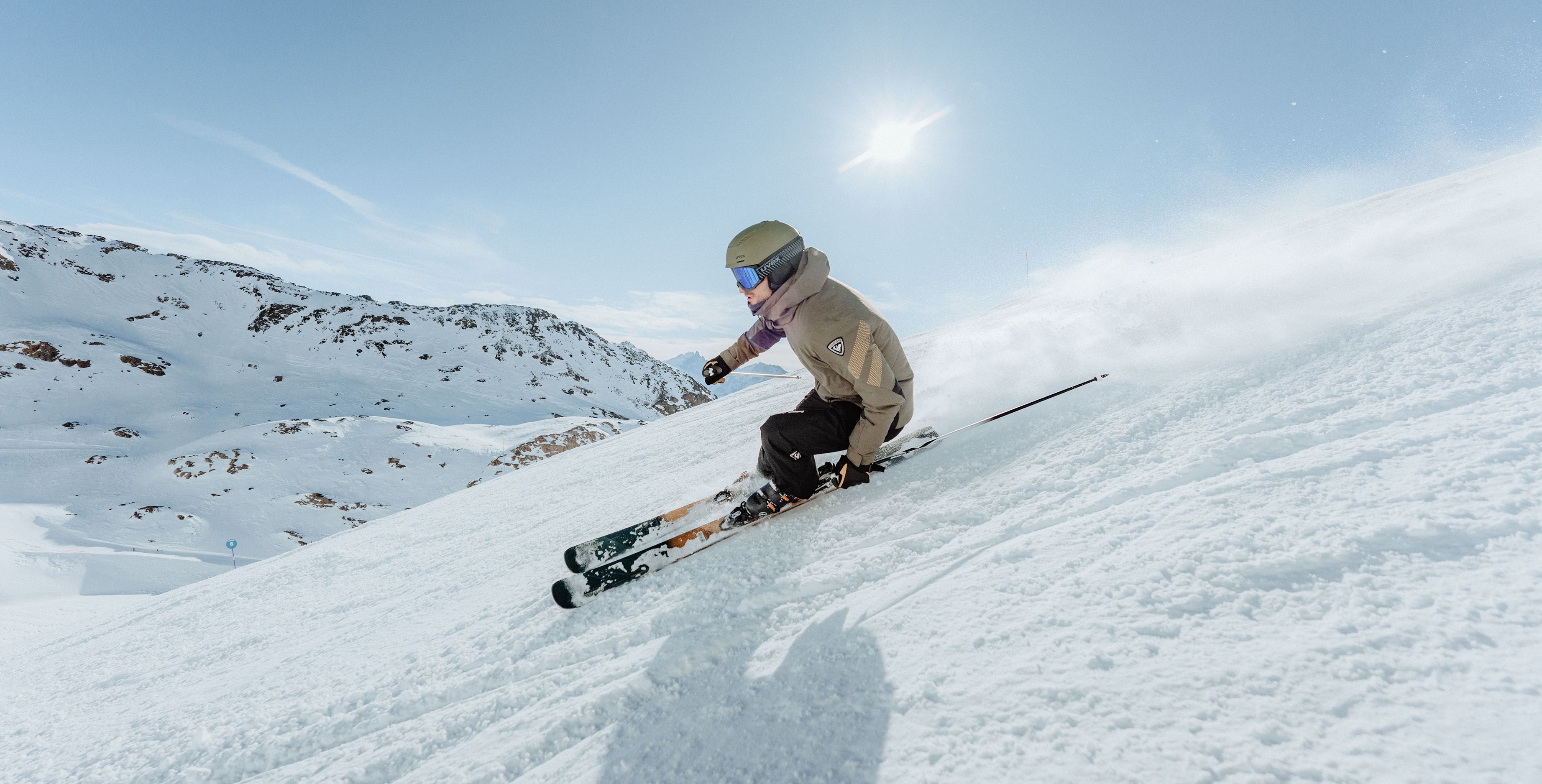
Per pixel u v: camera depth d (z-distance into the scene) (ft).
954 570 4.98
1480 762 2.23
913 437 9.23
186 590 21.61
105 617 20.76
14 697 10.98
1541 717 2.31
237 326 390.63
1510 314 6.24
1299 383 6.53
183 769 5.78
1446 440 4.46
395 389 345.10
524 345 422.41
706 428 24.88
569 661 5.52
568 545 10.76
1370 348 6.73
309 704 6.40
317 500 189.26
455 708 5.30
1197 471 5.39
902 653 4.02
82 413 268.21
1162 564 4.04
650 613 6.00
